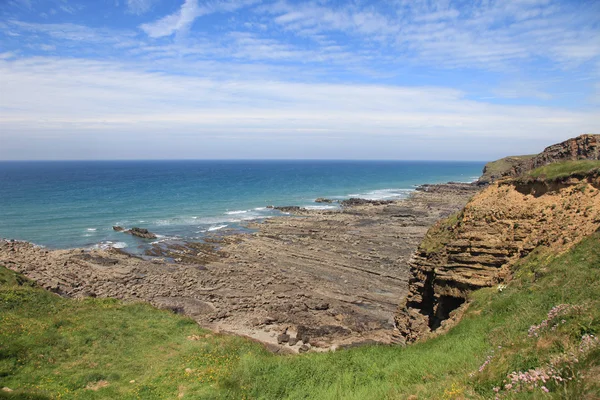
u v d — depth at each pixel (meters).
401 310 29.14
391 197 123.75
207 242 61.47
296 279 43.91
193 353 19.98
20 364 16.88
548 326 12.27
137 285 42.00
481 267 23.44
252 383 15.98
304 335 30.56
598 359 8.45
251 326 32.75
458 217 28.11
